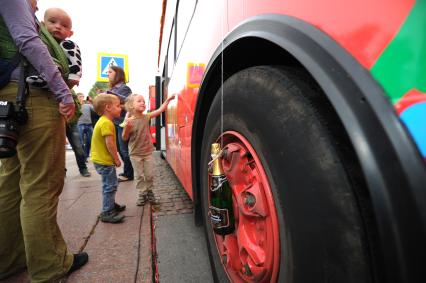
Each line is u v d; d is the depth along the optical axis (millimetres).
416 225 519
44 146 1619
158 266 1873
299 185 832
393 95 570
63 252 1733
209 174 1571
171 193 3797
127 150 4664
